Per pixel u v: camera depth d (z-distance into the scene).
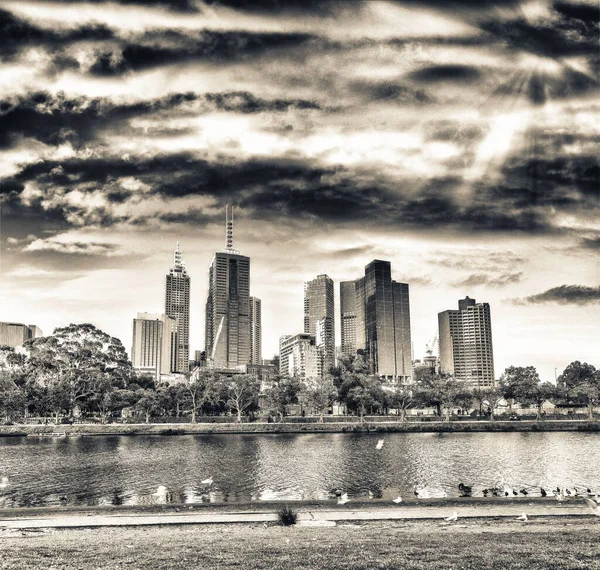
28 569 34.12
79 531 51.38
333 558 35.38
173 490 87.75
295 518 54.31
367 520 55.56
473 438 194.88
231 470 109.81
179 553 38.19
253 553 37.62
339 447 160.50
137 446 167.88
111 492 86.25
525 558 34.44
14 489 89.56
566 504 64.06
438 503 64.19
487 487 88.81
